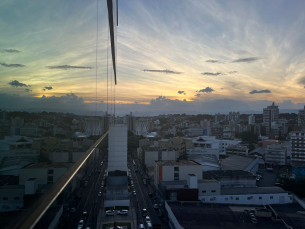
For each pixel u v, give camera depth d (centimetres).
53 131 314
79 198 2033
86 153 586
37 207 269
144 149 4022
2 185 215
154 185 2770
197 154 4203
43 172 279
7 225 209
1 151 200
